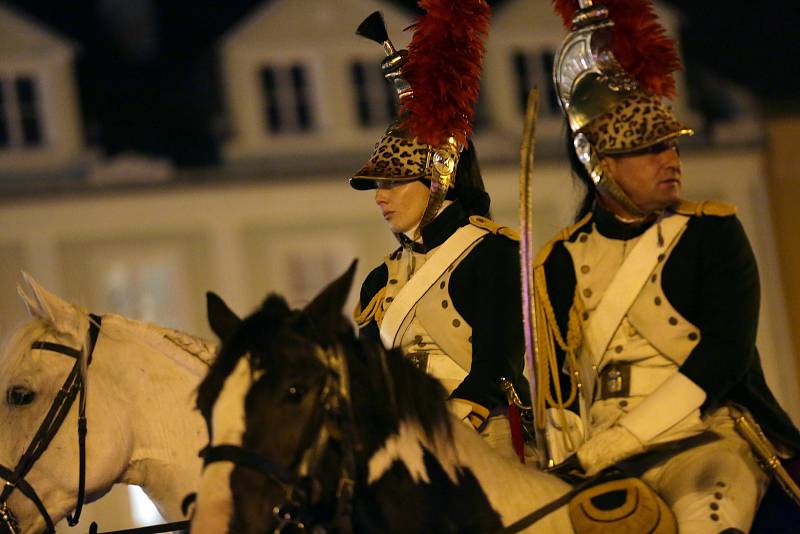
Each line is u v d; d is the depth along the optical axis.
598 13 12.58
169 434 14.10
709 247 12.16
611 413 12.20
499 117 58.41
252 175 56.19
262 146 56.94
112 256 55.16
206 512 10.09
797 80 60.31
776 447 12.20
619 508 11.23
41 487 13.97
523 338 13.59
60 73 56.94
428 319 13.82
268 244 56.09
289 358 10.38
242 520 10.10
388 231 56.84
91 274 55.03
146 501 45.41
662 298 12.23
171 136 56.78
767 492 12.09
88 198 55.12
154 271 55.50
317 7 58.66
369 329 14.20
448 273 13.89
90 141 56.19
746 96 59.59
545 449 11.81
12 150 55.94
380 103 58.44
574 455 11.70
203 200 55.88
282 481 10.23
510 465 11.41
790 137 59.41
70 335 14.14
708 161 58.78
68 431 14.00
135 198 55.38
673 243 12.29
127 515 45.09
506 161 57.47
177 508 14.14
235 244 55.88
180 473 14.08
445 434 11.09
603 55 12.51
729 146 58.94
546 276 12.75
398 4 58.91
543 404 11.70
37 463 13.95
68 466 13.98
